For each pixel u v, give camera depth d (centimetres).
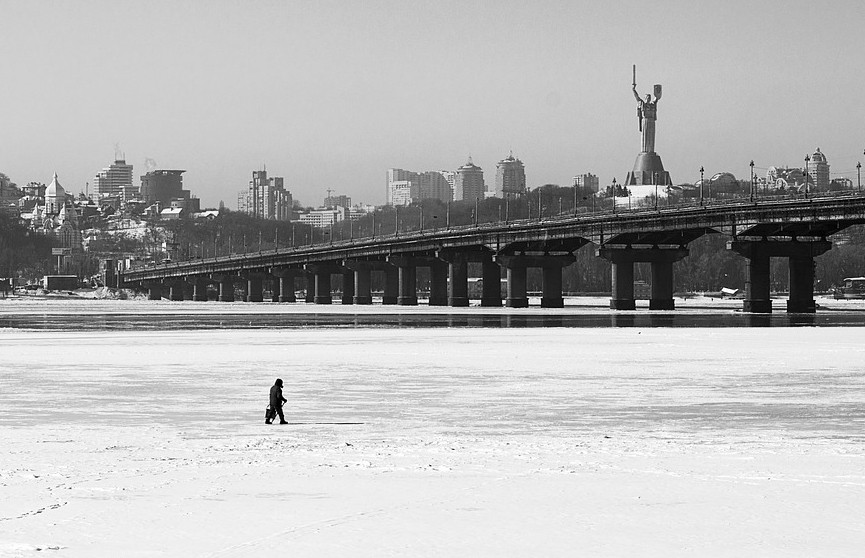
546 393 7050
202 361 9900
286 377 8244
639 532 2983
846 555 2727
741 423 5547
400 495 3494
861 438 4959
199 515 3206
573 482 3719
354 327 17525
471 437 5053
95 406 6412
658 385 7531
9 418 5841
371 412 6084
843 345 11650
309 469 4009
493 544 2856
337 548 2822
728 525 3061
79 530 3017
